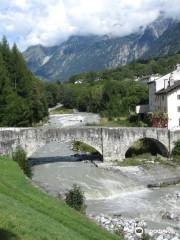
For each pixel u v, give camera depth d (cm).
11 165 4738
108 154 8231
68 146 10425
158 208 5447
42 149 10081
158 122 10362
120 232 4144
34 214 2945
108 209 5394
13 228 2372
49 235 2534
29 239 2308
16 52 11881
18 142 7544
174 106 10331
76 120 16550
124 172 7462
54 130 7862
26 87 11688
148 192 6366
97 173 7338
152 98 12156
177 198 5962
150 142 9144
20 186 3884
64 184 6494
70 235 2791
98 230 3359
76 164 8144
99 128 8150
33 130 7706
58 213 3406
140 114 12450
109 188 6406
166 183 6856
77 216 3534
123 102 15600
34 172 7381
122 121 13575
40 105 13525
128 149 8788
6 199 3120
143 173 7450
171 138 8531
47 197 3803
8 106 9750
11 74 11500
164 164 8088
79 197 4425
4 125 9669
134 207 5503
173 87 10262
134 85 18625
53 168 7762
